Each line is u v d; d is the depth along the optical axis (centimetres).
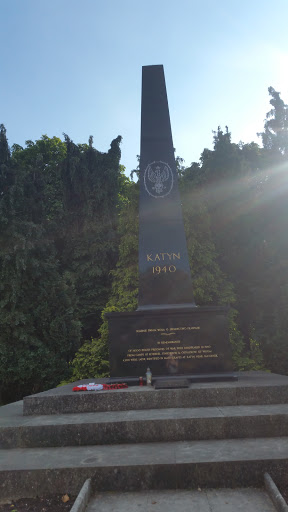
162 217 784
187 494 365
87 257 1688
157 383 604
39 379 1310
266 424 454
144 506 346
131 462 388
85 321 1606
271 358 1117
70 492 379
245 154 1564
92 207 1698
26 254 1331
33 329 1341
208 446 426
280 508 321
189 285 745
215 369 651
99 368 1150
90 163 1831
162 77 862
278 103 1413
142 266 759
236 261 1352
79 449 444
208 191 1443
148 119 840
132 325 672
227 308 670
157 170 809
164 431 459
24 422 488
